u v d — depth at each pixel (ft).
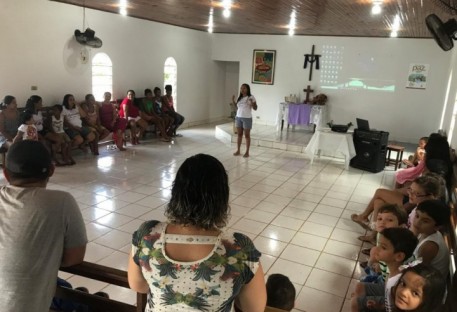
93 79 22.25
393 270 6.88
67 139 18.94
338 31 25.89
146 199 14.69
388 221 8.61
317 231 12.68
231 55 32.35
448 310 7.07
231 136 25.79
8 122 16.66
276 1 15.47
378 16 17.93
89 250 10.65
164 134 25.84
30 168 4.41
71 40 20.38
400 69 27.02
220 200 3.17
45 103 19.56
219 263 3.05
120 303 4.68
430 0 12.34
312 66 29.50
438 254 7.07
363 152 20.74
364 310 6.89
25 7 17.84
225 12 19.76
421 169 14.06
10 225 4.15
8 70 17.57
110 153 21.74
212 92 34.12
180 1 17.04
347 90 28.81
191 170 3.16
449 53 25.43
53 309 5.36
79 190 15.33
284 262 10.59
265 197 15.79
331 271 10.21
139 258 3.23
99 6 20.38
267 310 4.17
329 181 18.51
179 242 3.13
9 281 4.04
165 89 27.27
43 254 4.19
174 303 3.08
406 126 27.61
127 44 24.11
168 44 27.71
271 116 31.86
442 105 25.95
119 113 23.39
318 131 21.20
